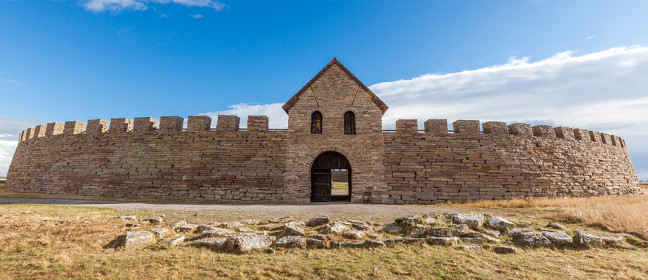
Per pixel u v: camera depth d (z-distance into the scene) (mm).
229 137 20984
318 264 6676
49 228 8859
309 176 19938
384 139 20562
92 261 6559
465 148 20641
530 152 21297
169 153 21141
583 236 8500
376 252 7617
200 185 20156
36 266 6188
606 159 25344
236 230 9688
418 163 20141
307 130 20609
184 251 7473
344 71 22000
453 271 6305
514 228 9469
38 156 24953
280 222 11023
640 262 7020
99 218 10703
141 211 13516
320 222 10344
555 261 7098
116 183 21266
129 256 6949
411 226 9734
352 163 20047
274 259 7027
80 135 23562
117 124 22891
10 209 11789
